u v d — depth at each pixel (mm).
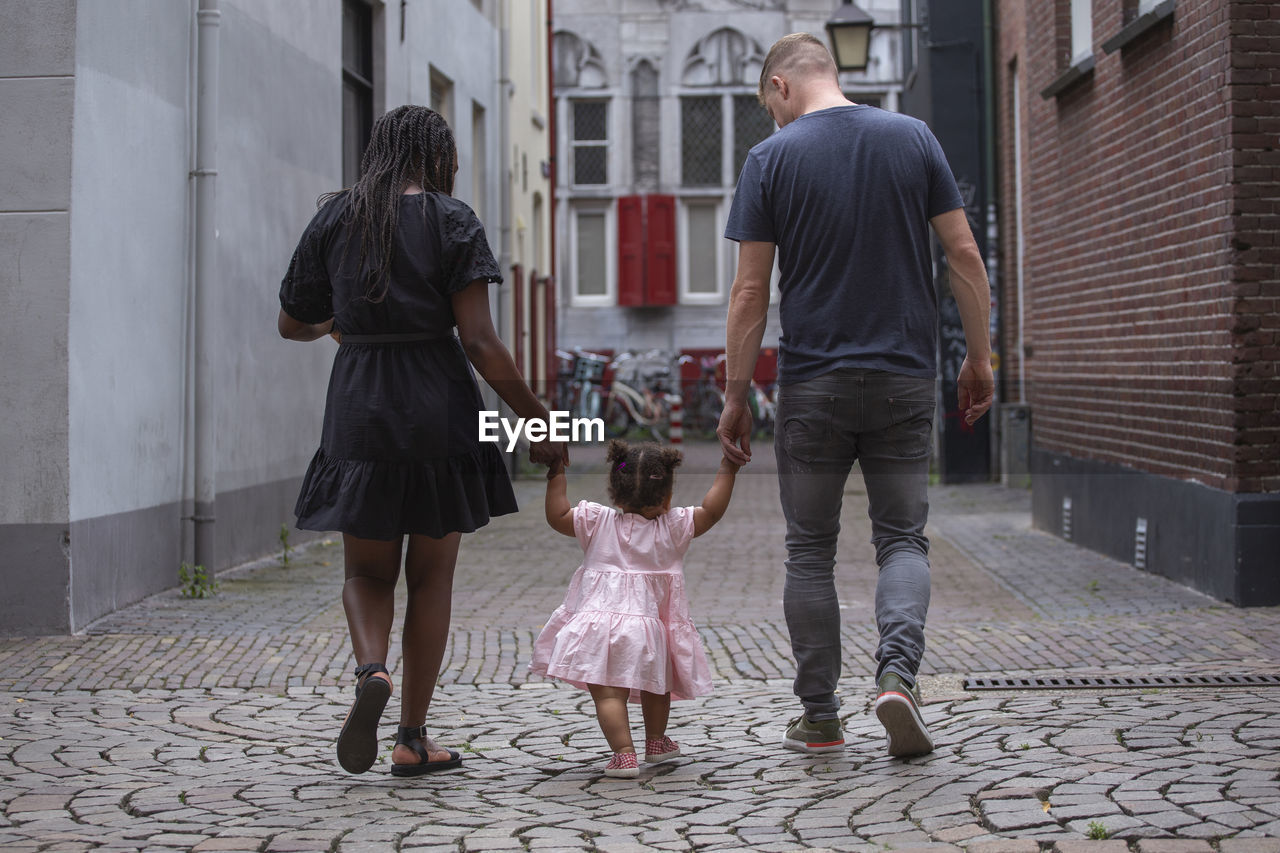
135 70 7559
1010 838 3260
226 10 8797
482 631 7094
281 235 9953
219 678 5871
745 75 28844
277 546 9930
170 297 8055
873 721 4812
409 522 4031
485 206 16953
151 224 7789
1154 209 8289
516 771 4316
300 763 4449
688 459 16422
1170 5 7887
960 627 6902
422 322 4031
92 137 7031
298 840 3467
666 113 28906
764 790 3920
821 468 4191
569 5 28922
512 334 17750
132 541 7590
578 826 3590
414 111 4199
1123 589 8023
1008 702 4918
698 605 8039
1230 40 7113
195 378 8305
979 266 4188
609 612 4203
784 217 4156
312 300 4223
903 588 4090
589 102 29078
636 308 28953
